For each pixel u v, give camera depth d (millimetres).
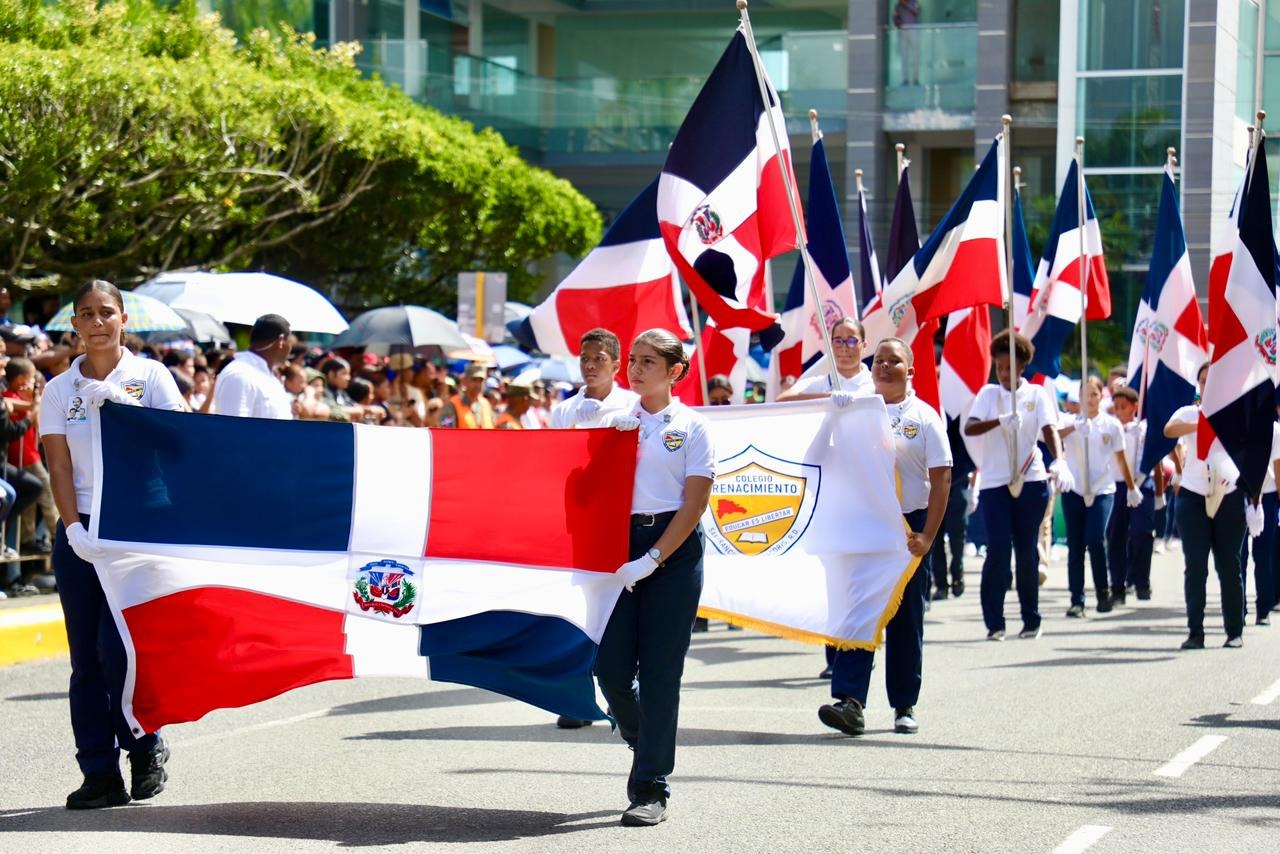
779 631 8367
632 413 6680
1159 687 9867
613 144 40438
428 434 6789
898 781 7242
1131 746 8031
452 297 31062
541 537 6719
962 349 14258
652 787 6488
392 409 18422
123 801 6781
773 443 8508
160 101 20062
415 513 6785
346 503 6785
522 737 8438
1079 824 6410
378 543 6789
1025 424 12094
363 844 6086
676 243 10000
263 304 12250
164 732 8578
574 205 32375
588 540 6641
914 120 34719
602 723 8844
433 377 19078
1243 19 22797
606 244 11641
